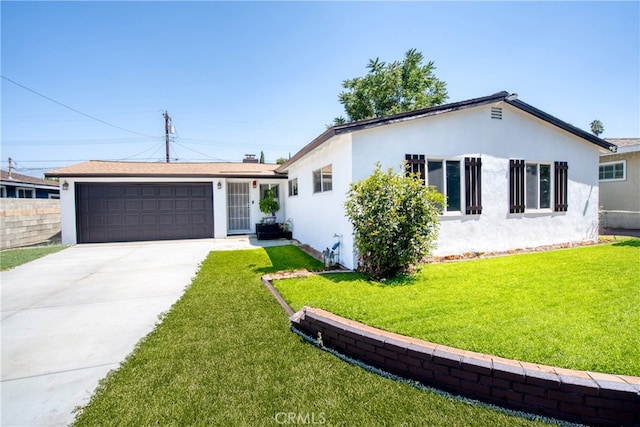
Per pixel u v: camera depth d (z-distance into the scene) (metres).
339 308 3.80
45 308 4.55
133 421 2.16
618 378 2.18
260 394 2.44
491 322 3.29
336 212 7.43
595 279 4.93
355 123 6.40
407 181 5.41
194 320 3.94
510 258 7.03
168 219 12.35
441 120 7.42
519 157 8.44
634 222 12.66
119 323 3.98
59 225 13.60
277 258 8.16
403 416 2.17
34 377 2.77
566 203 9.15
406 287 4.73
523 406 2.26
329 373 2.74
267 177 13.54
